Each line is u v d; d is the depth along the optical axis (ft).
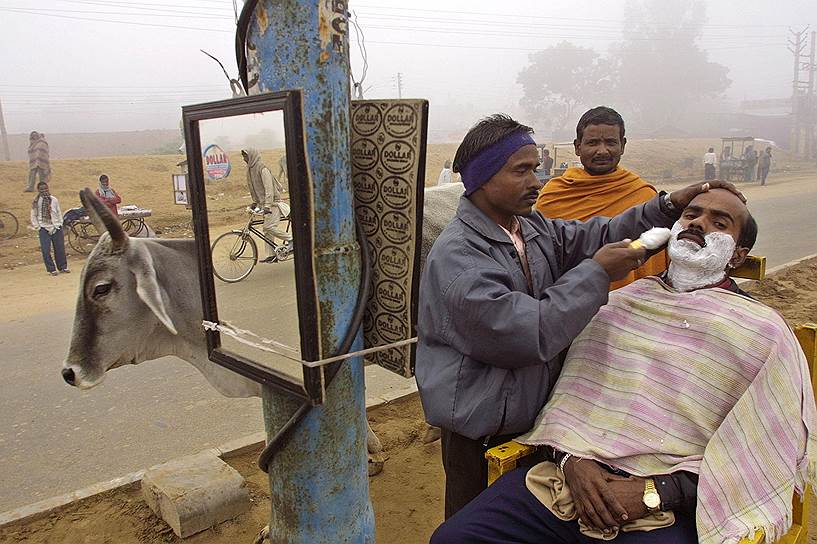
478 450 7.61
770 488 5.99
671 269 7.18
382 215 6.70
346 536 7.38
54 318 25.40
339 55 6.23
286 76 6.17
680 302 6.86
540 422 7.05
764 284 25.29
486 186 7.11
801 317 21.26
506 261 7.11
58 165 63.46
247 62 6.59
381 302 6.98
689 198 7.71
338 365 6.63
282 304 6.82
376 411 14.99
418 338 7.29
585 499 6.22
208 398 16.74
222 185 9.00
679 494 6.10
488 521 6.69
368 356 7.39
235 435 14.66
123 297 9.97
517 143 6.97
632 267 6.67
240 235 8.86
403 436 13.71
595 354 7.10
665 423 6.42
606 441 6.54
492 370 6.85
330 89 6.21
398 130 6.33
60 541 10.33
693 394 6.43
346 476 7.25
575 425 6.79
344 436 7.13
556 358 7.57
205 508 10.38
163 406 16.29
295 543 7.29
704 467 6.06
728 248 6.88
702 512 5.91
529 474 6.77
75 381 9.83
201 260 7.25
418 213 6.37
